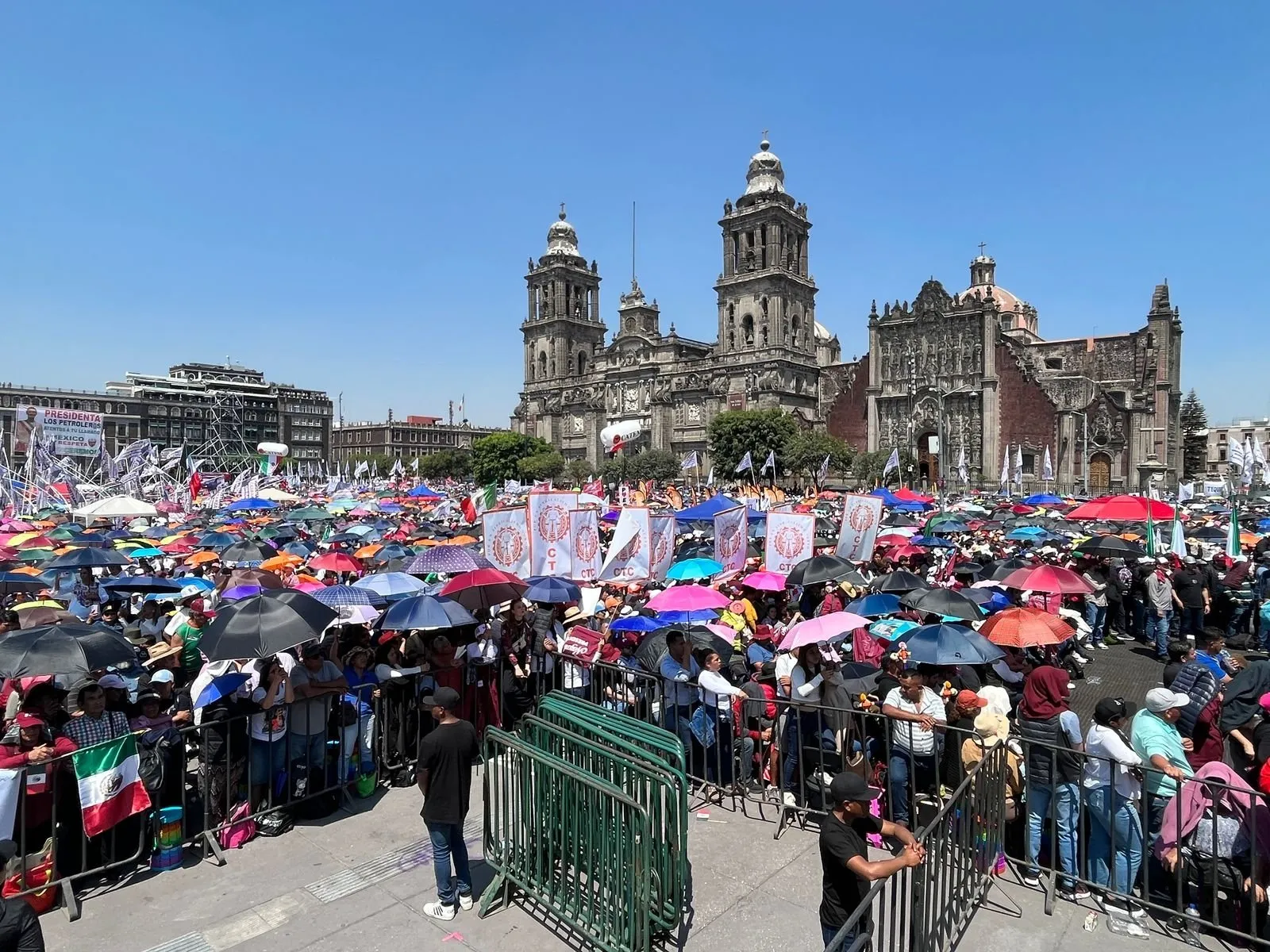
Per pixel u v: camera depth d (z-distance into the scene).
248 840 10.12
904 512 42.16
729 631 14.44
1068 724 9.55
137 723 10.30
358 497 58.53
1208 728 10.47
